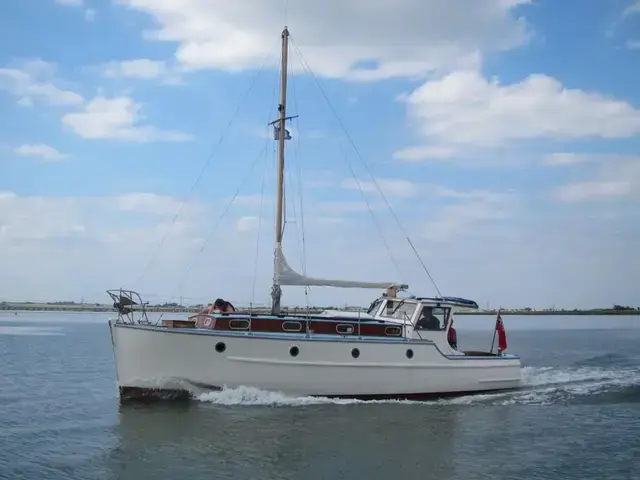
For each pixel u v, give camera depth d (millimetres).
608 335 85312
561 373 33031
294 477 14656
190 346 20312
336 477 14711
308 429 18562
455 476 14922
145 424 18797
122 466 15258
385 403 22094
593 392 26141
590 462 16125
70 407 22344
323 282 23406
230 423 18938
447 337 24188
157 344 20250
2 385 28375
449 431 18922
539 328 121188
